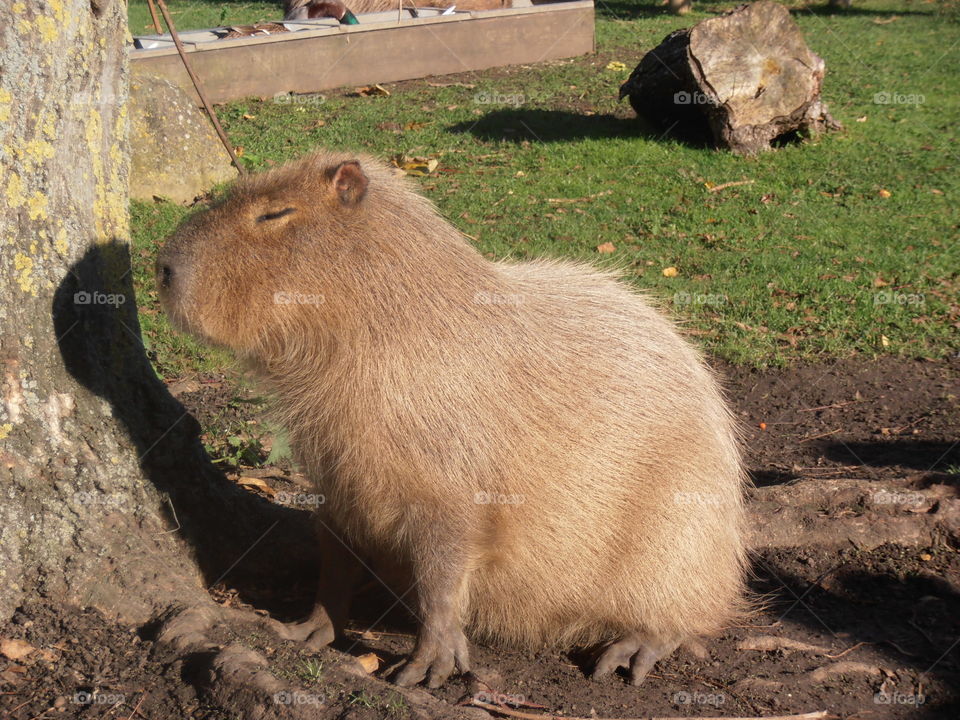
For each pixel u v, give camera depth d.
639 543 2.97
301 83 11.98
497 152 9.52
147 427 3.10
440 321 2.69
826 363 5.76
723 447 3.19
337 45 12.09
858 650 3.27
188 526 3.18
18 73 2.64
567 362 2.86
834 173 8.91
